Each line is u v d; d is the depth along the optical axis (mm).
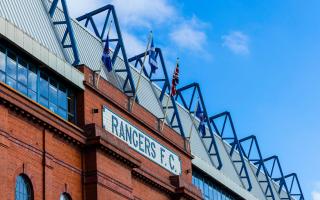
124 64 55531
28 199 37094
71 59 45594
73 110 43344
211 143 66938
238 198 67375
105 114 45312
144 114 50562
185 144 56188
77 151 42000
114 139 44000
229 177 69875
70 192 40562
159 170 50812
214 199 62156
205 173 60156
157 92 60406
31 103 38000
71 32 45750
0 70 37312
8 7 41344
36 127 38625
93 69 49656
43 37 43844
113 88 47062
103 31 54219
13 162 36156
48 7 46844
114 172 43625
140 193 47656
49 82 41562
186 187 51906
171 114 61188
